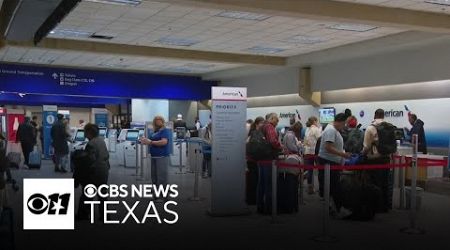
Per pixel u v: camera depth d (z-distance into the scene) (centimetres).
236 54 1625
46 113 1764
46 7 841
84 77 1992
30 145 1429
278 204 771
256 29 1205
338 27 1166
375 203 721
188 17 1088
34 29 1012
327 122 1661
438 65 1253
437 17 1035
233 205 755
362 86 1495
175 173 1352
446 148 1285
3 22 1127
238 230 657
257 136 797
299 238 614
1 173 670
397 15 998
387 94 1466
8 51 1553
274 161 705
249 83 2086
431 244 586
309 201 897
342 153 725
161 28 1217
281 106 1939
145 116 2264
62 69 1947
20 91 1872
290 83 1816
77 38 1390
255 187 843
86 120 3145
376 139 752
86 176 697
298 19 1079
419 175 1073
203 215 758
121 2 967
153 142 866
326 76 1644
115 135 1938
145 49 1512
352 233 641
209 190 1025
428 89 1333
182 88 2198
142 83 2111
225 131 751
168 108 2412
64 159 1338
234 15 1059
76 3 818
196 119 2194
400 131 1170
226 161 751
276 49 1515
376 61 1446
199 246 574
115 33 1299
